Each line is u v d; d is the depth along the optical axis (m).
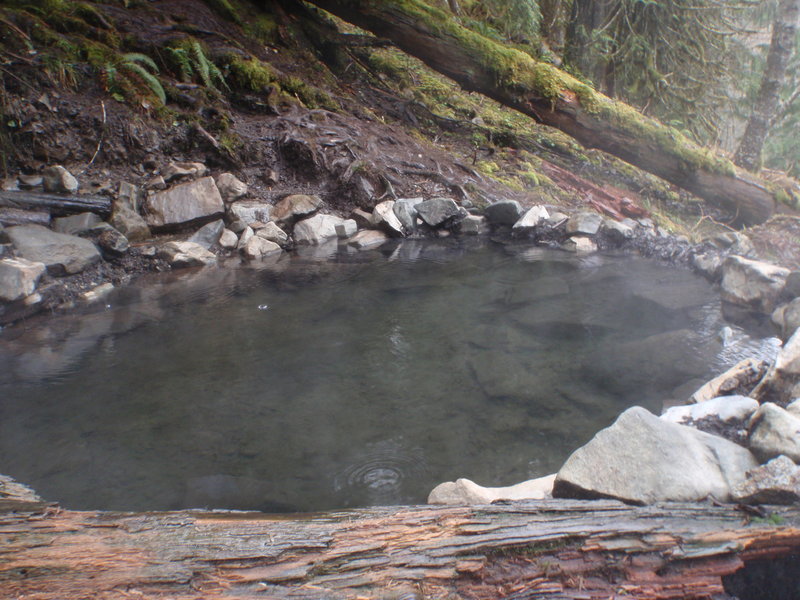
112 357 3.72
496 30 10.95
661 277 5.41
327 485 2.51
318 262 5.72
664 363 3.65
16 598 1.50
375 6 7.76
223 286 5.04
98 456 2.70
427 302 4.68
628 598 1.66
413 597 1.60
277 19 8.74
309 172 7.00
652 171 7.49
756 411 2.44
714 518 1.90
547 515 1.92
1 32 6.18
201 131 6.65
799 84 10.00
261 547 1.76
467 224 6.78
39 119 6.00
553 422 3.01
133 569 1.64
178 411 3.10
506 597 1.64
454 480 2.56
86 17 7.12
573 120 7.49
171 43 7.22
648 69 9.58
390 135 7.91
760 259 6.02
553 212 7.02
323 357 3.72
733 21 10.65
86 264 5.07
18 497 2.37
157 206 5.93
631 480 2.10
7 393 3.27
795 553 1.85
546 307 4.59
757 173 7.76
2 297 4.27
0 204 5.25
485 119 9.25
